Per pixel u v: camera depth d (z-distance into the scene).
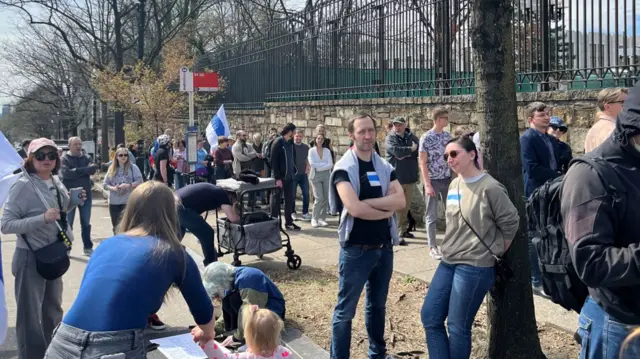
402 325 5.36
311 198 13.87
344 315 4.26
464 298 3.76
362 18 11.73
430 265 7.21
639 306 2.39
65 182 9.05
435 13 9.66
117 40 26.11
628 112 2.36
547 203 2.79
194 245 9.05
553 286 2.85
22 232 4.43
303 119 13.93
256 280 5.05
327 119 12.85
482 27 4.03
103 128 29.88
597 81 7.34
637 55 6.89
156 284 2.74
